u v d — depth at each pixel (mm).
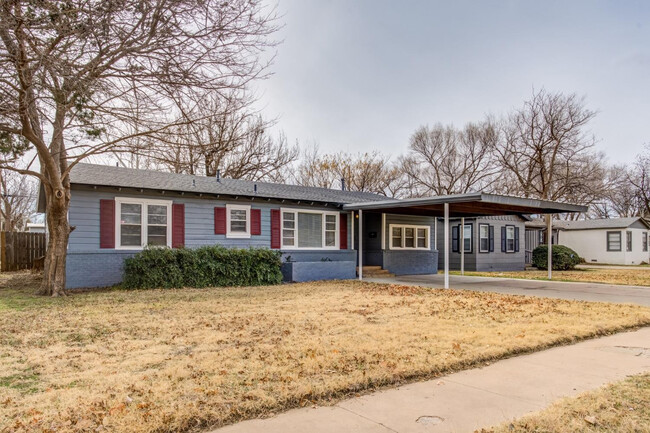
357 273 17438
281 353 5293
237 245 14688
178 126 8992
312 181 36156
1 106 6805
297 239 16297
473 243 23031
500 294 11812
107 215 12297
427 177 37094
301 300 9961
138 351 5441
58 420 3395
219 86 7629
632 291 12914
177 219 13523
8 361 5020
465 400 3971
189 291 11438
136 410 3570
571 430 3314
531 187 31219
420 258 19531
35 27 5879
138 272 11797
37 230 34969
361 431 3303
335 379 4344
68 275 11680
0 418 3443
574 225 32938
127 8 6336
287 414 3627
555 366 5082
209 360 4984
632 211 42562
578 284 15148
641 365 5137
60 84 7117
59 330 6621
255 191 15516
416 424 3439
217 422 3432
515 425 3389
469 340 6031
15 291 11281
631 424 3410
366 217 19172
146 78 7273
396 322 7297
